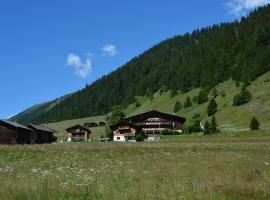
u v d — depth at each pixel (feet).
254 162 112.16
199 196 55.62
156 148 187.11
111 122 631.15
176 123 515.91
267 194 58.75
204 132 400.47
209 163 111.45
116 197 54.80
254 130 364.17
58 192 57.77
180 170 94.68
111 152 170.40
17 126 367.04
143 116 521.65
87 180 72.49
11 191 58.03
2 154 161.68
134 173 87.30
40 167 107.04
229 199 55.72
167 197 55.06
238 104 599.57
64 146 211.82
